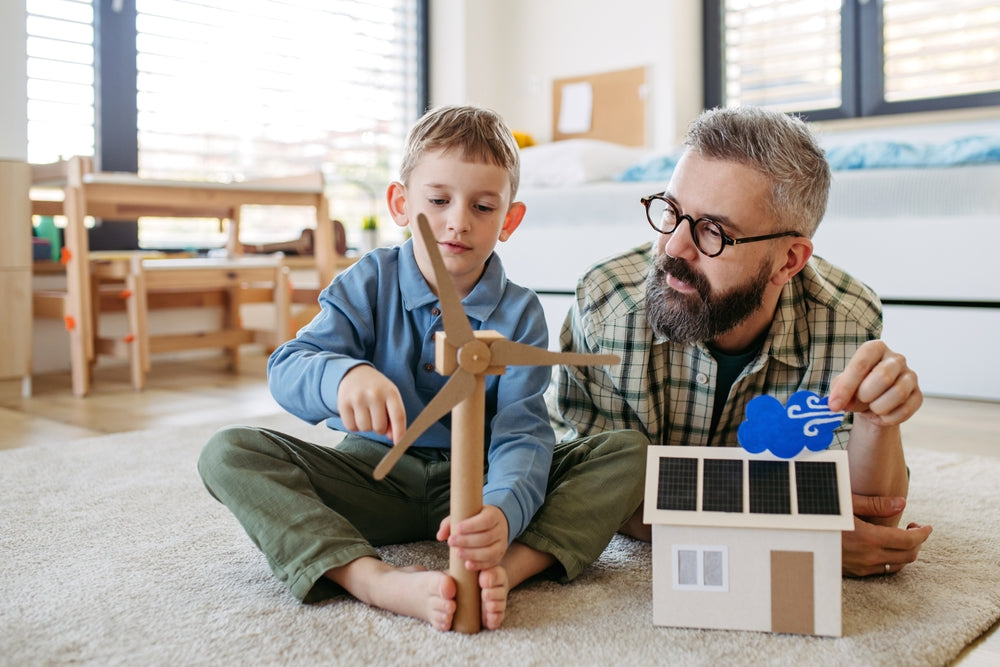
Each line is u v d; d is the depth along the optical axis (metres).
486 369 0.82
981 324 2.33
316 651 0.83
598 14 4.21
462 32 4.38
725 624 0.89
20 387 2.80
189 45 3.58
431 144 1.08
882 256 2.45
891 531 1.03
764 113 1.07
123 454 1.74
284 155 3.96
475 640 0.86
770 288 1.09
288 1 3.93
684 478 0.91
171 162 3.56
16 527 1.24
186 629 0.88
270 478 1.00
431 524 1.16
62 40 3.20
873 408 0.91
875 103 3.67
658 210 2.82
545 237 3.07
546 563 1.01
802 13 3.83
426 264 1.11
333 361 0.96
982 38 3.45
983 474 1.59
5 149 2.98
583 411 1.29
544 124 4.43
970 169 2.33
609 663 0.81
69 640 0.86
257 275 3.01
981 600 0.97
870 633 0.88
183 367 3.27
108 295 3.19
